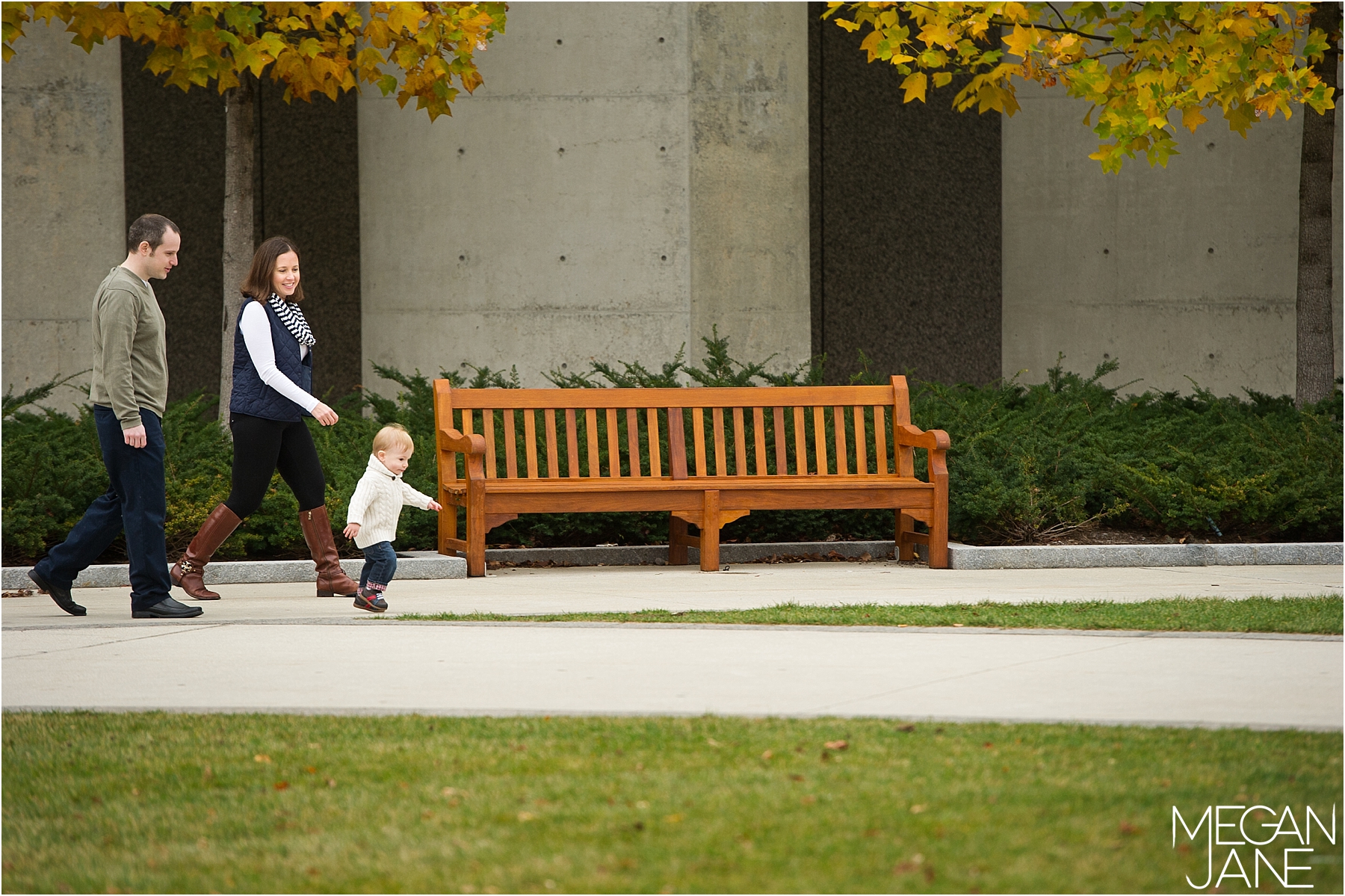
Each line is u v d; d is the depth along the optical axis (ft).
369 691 37.37
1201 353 124.06
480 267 109.60
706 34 106.63
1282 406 108.17
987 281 132.16
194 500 67.21
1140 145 78.95
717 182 107.24
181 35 72.23
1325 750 30.45
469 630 47.70
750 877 23.43
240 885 23.41
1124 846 24.72
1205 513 71.97
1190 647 43.27
